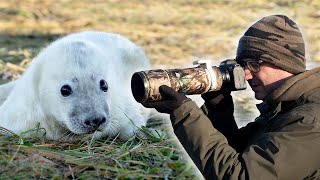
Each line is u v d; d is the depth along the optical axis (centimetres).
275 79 447
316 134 414
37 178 507
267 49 439
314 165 414
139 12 1856
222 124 510
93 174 512
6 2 1978
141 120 708
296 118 423
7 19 1717
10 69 1088
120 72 712
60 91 617
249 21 1642
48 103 634
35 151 559
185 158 559
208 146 421
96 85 617
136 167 531
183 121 429
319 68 443
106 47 737
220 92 496
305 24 1516
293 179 412
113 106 654
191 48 1347
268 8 1791
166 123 740
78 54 630
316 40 1309
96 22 1702
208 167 419
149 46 1370
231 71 461
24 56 1237
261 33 442
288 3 1834
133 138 626
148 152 569
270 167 407
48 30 1587
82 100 607
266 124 464
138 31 1569
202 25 1641
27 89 662
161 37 1488
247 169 407
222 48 1340
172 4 1972
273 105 456
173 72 446
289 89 439
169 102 436
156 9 1898
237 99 908
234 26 1600
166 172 523
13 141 603
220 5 1911
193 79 449
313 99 434
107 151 580
